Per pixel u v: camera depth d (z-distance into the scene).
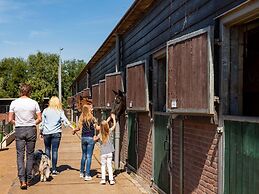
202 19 5.31
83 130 9.11
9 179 9.19
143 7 8.16
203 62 4.73
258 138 3.82
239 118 4.17
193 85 4.99
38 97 55.16
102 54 15.34
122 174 9.87
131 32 9.98
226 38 4.62
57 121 9.35
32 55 62.88
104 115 13.97
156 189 7.48
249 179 3.98
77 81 32.47
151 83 7.88
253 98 5.41
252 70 5.35
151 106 7.84
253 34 5.20
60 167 10.80
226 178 4.48
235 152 4.28
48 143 9.40
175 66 5.59
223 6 4.66
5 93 60.88
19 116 7.93
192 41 5.02
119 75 10.78
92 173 9.87
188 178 5.78
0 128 17.20
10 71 64.12
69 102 40.16
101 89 14.41
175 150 6.38
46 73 60.97
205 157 5.12
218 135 4.68
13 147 16.73
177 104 5.49
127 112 10.33
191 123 5.66
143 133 8.66
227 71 4.62
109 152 8.57
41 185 8.41
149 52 8.14
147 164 8.24
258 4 3.88
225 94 4.61
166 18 7.00
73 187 8.22
